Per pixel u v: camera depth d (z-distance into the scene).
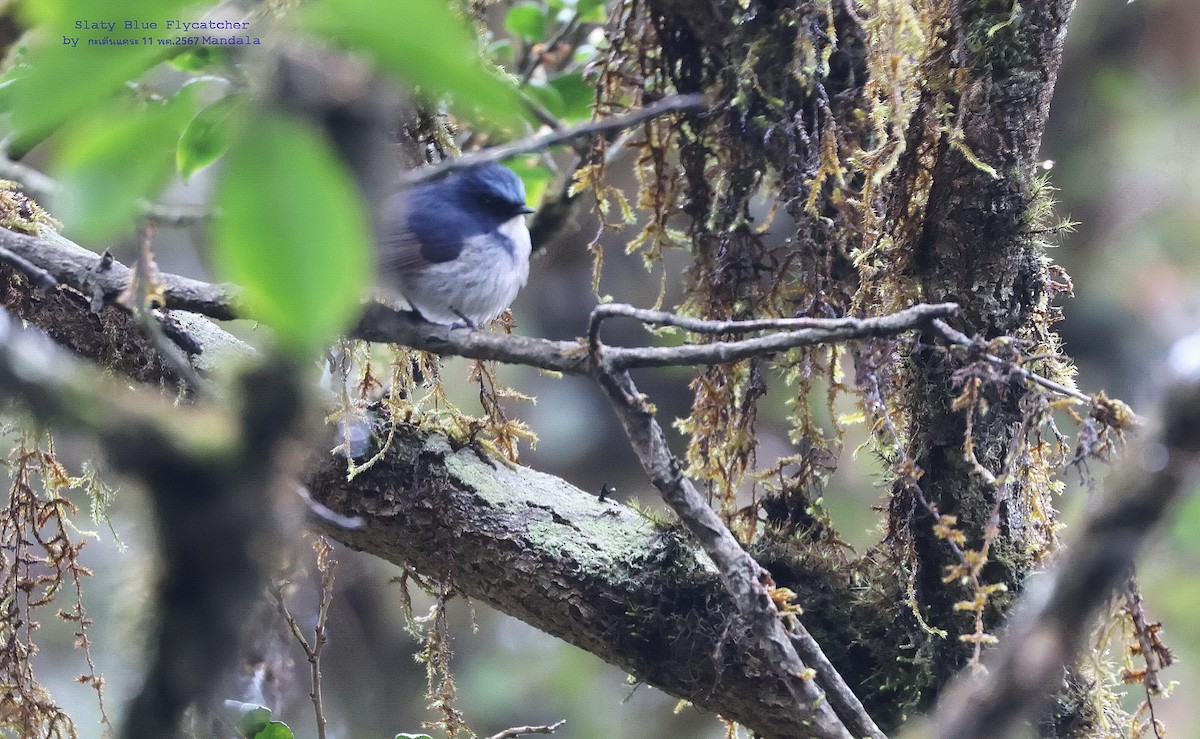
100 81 1.73
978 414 5.46
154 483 2.10
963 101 5.34
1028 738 5.00
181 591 2.16
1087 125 13.62
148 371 5.98
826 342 4.45
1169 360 2.65
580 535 6.05
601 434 16.41
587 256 15.50
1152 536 2.54
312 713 11.73
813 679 4.80
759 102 6.20
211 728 3.28
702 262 6.76
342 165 1.71
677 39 6.41
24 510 6.23
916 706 5.63
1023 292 5.55
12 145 3.77
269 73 1.72
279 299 1.57
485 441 6.46
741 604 4.66
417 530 6.07
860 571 5.97
